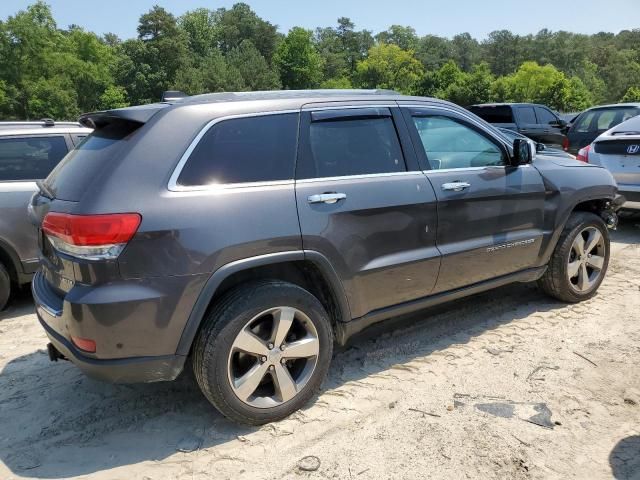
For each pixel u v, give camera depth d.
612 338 4.12
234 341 2.84
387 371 3.67
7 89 63.91
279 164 3.09
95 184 2.69
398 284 3.52
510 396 3.33
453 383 3.49
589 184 4.65
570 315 4.57
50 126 5.39
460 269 3.85
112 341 2.64
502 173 4.10
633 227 7.86
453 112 3.99
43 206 3.05
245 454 2.83
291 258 3.00
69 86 69.69
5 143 5.04
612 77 140.62
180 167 2.80
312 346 3.13
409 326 4.41
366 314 3.45
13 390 3.61
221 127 2.96
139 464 2.78
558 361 3.77
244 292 2.89
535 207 4.30
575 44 153.88
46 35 67.56
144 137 2.80
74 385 3.65
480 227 3.94
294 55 115.88
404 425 3.04
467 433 2.95
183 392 3.49
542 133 13.88
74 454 2.88
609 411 3.16
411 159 3.64
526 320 4.48
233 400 2.89
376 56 133.88
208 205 2.79
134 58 85.38
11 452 2.92
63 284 2.81
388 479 2.61
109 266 2.59
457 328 4.36
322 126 3.31
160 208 2.68
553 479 2.60
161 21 85.19
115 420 3.20
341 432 2.99
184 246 2.71
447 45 174.12
